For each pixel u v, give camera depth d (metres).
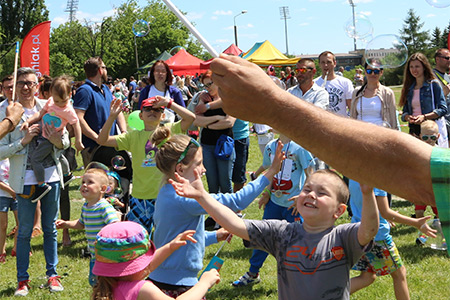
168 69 6.64
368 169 1.16
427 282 5.05
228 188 6.71
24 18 68.56
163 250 2.82
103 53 47.97
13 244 6.89
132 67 56.75
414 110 7.12
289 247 2.63
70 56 48.28
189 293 2.66
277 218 4.83
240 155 7.30
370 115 6.63
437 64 7.80
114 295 2.50
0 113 5.28
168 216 3.25
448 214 1.07
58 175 5.21
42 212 5.24
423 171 1.11
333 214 2.64
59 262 6.09
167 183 3.34
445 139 7.16
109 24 47.69
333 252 2.57
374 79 6.57
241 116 1.24
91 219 4.47
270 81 1.23
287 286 2.63
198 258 3.29
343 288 2.58
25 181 4.97
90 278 4.55
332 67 7.48
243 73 1.21
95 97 6.15
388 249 3.83
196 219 3.29
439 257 5.74
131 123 5.20
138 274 2.57
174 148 3.29
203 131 6.66
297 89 6.28
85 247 6.64
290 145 4.71
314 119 1.19
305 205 2.64
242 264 5.73
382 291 4.88
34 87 5.29
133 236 2.54
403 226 6.92
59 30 47.88
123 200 6.16
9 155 4.82
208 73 6.56
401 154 1.13
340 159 1.18
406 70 7.14
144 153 5.00
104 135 5.07
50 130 4.95
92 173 4.50
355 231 2.56
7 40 65.00
